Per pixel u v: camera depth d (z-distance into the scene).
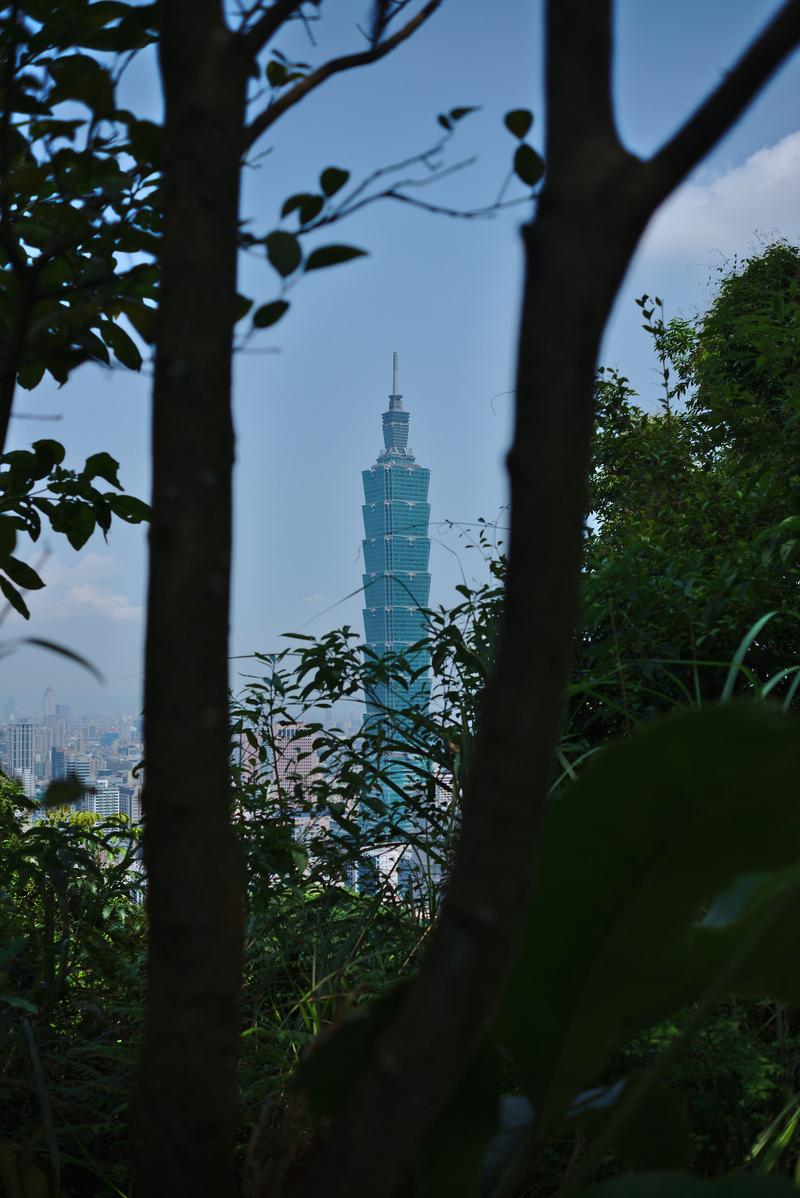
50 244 1.35
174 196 0.78
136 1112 0.79
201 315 0.76
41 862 2.68
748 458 4.07
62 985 2.76
